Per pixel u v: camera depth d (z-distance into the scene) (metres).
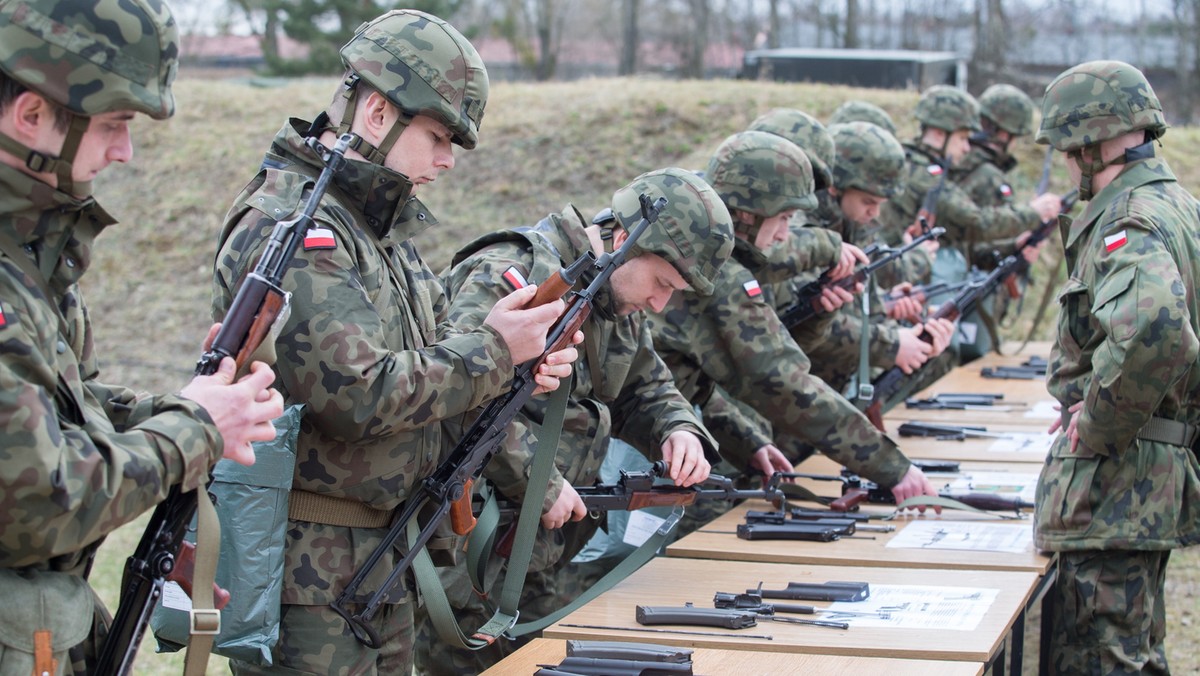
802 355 4.48
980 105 8.62
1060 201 8.21
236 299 2.38
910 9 29.66
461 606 3.96
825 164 5.34
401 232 2.97
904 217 7.90
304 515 2.85
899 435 5.84
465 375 2.83
